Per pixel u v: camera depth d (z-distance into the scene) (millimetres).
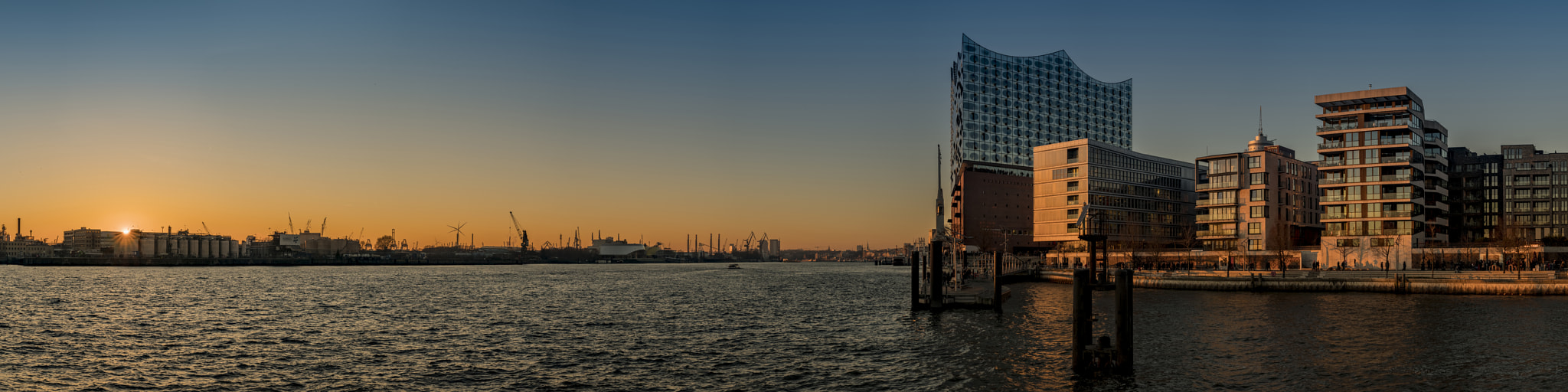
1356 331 62625
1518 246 137000
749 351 57938
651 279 196750
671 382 46906
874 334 66688
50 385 46375
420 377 48844
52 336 66625
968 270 154625
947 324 72312
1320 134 175125
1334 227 173250
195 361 54781
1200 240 198125
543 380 47812
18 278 185375
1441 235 179750
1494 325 64500
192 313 88562
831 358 54469
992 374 47406
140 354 57656
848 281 182625
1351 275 122062
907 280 188625
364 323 77938
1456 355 51094
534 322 79188
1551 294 88750
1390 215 166500
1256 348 54719
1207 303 87312
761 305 100750
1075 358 46375
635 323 77375
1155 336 61125
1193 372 46500
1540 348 53594
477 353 57875
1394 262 160750
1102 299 97500
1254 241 186250
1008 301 95938
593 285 162875
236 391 44781
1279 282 103188
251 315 87062
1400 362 49031
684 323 77188
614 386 45969
